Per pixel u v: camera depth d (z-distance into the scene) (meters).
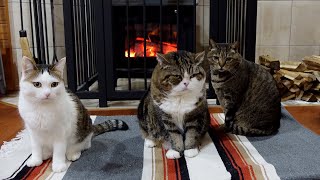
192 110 1.53
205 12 3.28
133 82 3.10
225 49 1.88
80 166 1.48
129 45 2.79
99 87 2.51
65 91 1.41
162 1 2.77
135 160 1.55
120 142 1.78
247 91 1.87
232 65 1.85
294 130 1.93
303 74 2.68
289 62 2.93
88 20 2.84
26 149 1.68
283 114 2.19
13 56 3.17
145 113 1.72
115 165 1.50
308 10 3.33
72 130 1.44
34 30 3.13
